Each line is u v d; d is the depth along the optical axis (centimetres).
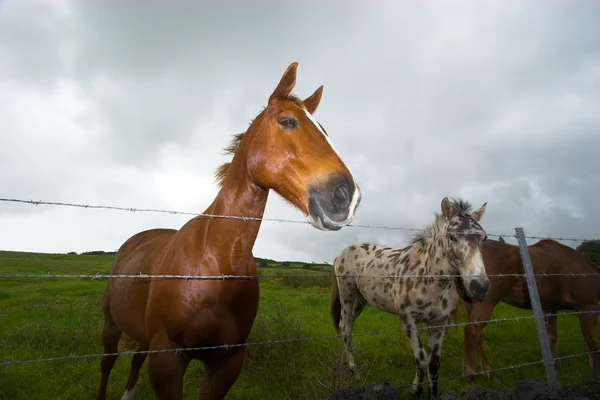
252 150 197
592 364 451
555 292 496
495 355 548
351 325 555
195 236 204
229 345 184
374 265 493
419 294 388
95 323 597
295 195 181
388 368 482
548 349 276
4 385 350
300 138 184
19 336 514
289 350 460
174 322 189
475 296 333
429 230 434
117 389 368
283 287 1532
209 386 208
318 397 312
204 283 188
